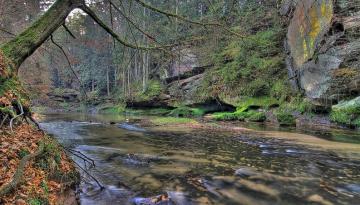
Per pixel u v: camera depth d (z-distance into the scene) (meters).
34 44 7.62
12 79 6.82
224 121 22.75
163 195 6.00
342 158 9.68
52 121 24.09
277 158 9.73
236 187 6.77
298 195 6.28
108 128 18.69
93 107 42.69
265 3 22.62
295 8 23.25
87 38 12.92
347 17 17.48
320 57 18.86
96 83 49.19
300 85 22.11
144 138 14.32
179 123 21.30
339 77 17.44
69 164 6.62
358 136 14.09
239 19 11.46
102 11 10.48
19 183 4.35
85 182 6.74
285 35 25.77
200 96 29.58
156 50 9.01
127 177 7.45
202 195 6.23
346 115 16.69
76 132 16.52
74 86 45.56
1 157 4.75
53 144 6.58
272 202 5.90
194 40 9.05
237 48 26.91
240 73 27.33
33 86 20.39
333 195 6.30
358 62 16.61
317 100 19.19
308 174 7.83
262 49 25.83
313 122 19.08
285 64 25.48
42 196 4.53
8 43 7.49
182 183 7.02
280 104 23.38
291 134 15.14
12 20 16.81
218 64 29.09
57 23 7.91
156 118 25.95
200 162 9.17
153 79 34.50
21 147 5.30
